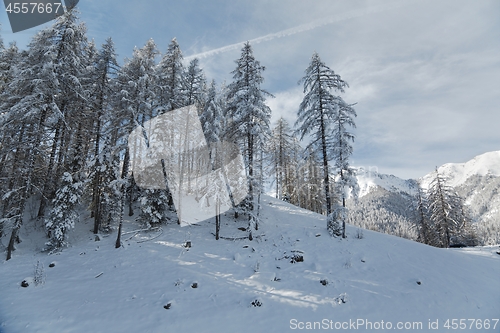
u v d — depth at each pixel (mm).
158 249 14156
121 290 9594
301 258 12594
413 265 12023
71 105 16859
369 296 9328
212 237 16156
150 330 7109
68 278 10641
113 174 17422
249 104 16500
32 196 20312
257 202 17094
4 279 10203
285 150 33656
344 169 15797
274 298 9102
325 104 17297
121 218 14812
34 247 14648
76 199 14891
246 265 12227
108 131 16438
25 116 13250
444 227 27484
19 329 6832
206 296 9195
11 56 20078
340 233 15977
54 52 14586
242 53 17859
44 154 15156
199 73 20609
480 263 13055
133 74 17328
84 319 7523
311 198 35281
